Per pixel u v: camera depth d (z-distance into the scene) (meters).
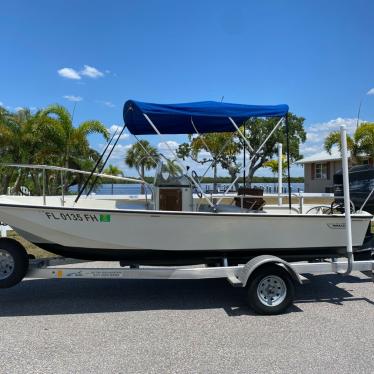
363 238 5.67
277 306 4.82
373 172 6.70
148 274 4.96
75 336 4.15
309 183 31.62
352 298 5.49
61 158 15.77
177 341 4.04
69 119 15.62
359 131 19.64
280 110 5.52
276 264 4.86
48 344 3.95
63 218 4.85
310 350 3.81
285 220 5.31
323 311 4.96
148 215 4.94
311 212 6.45
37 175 16.34
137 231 4.98
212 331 4.31
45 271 4.91
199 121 6.47
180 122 6.49
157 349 3.84
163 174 5.75
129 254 5.17
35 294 5.64
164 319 4.68
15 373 3.36
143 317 4.75
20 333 4.22
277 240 5.35
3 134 14.95
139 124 6.50
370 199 6.68
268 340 4.06
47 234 4.91
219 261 5.35
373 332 4.26
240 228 5.20
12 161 15.38
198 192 5.90
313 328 4.38
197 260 5.33
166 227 5.03
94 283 6.23
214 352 3.78
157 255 5.22
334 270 5.29
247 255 5.43
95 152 16.80
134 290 5.88
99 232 4.93
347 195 5.28
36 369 3.43
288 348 3.86
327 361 3.59
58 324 4.49
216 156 7.04
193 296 5.60
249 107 5.41
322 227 5.46
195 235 5.11
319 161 29.66
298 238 5.41
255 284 4.80
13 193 16.41
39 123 15.04
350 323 4.53
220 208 6.22
